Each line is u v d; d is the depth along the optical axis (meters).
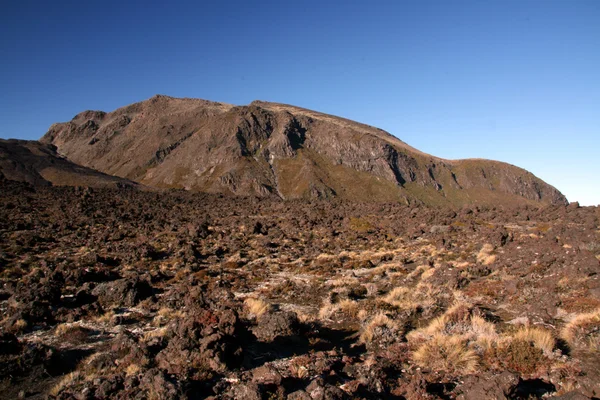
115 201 82.81
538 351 11.49
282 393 9.69
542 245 29.56
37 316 17.52
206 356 11.49
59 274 25.19
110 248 40.44
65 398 9.84
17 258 33.91
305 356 12.30
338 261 35.16
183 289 22.73
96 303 19.89
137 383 10.33
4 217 54.84
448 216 72.12
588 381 9.58
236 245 45.50
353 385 10.08
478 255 32.75
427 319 17.36
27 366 12.18
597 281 17.81
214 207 91.81
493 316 16.55
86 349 14.32
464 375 11.06
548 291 18.20
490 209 86.19
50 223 54.41
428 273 26.33
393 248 44.38
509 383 9.27
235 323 12.87
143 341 13.57
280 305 21.20
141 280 22.88
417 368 11.79
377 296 22.75
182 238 50.06
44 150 157.12
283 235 53.94
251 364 12.31
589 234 39.59
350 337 15.47
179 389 9.66
